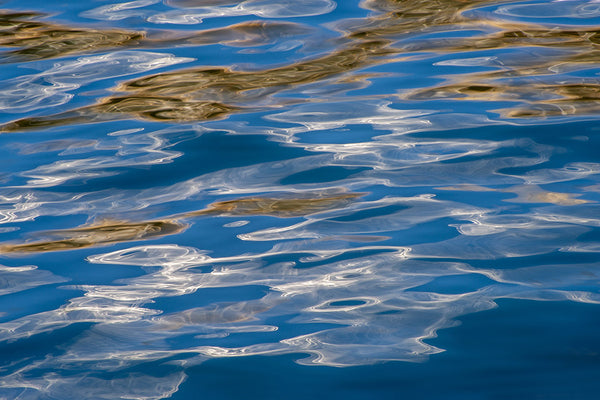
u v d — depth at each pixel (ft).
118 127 35.09
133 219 27.58
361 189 28.73
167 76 40.47
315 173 30.17
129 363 19.97
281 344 20.44
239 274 23.91
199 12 49.90
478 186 28.43
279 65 41.19
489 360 19.40
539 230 25.27
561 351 19.57
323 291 22.80
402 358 19.61
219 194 28.99
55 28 48.29
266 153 31.96
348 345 20.26
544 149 30.83
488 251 24.30
